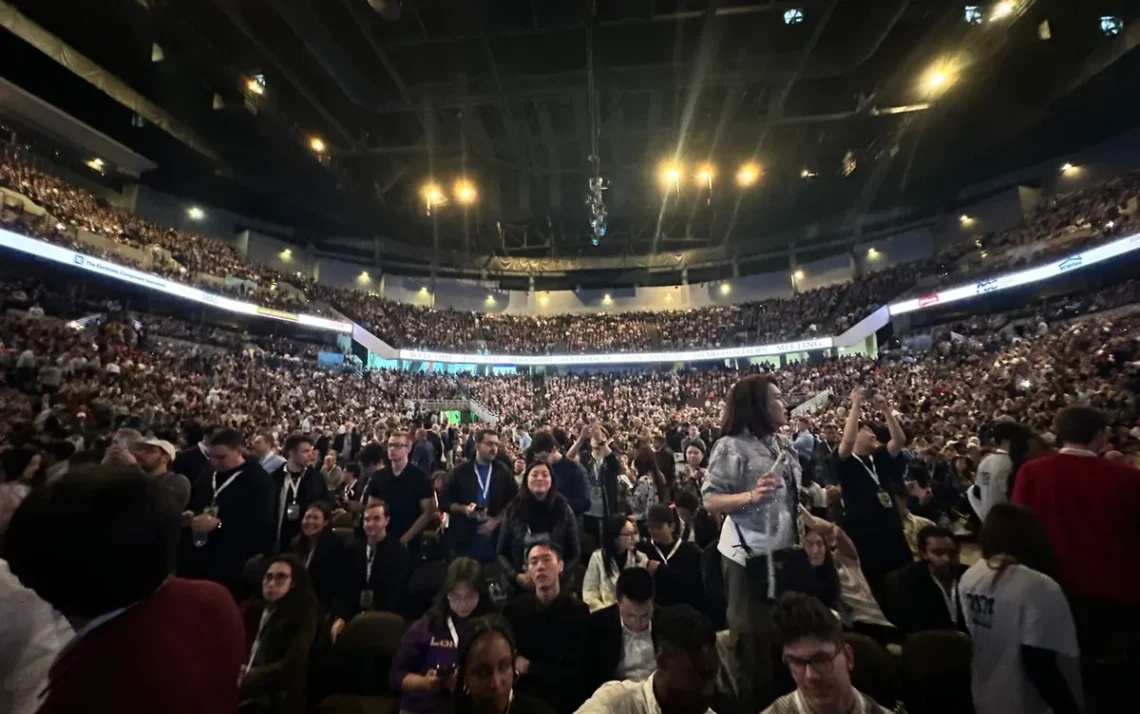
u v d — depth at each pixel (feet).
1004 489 13.29
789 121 84.23
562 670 10.80
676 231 135.95
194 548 12.18
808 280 128.88
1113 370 41.39
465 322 132.98
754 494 7.47
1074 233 73.77
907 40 68.08
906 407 52.24
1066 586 8.09
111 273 63.05
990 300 88.63
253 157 91.50
